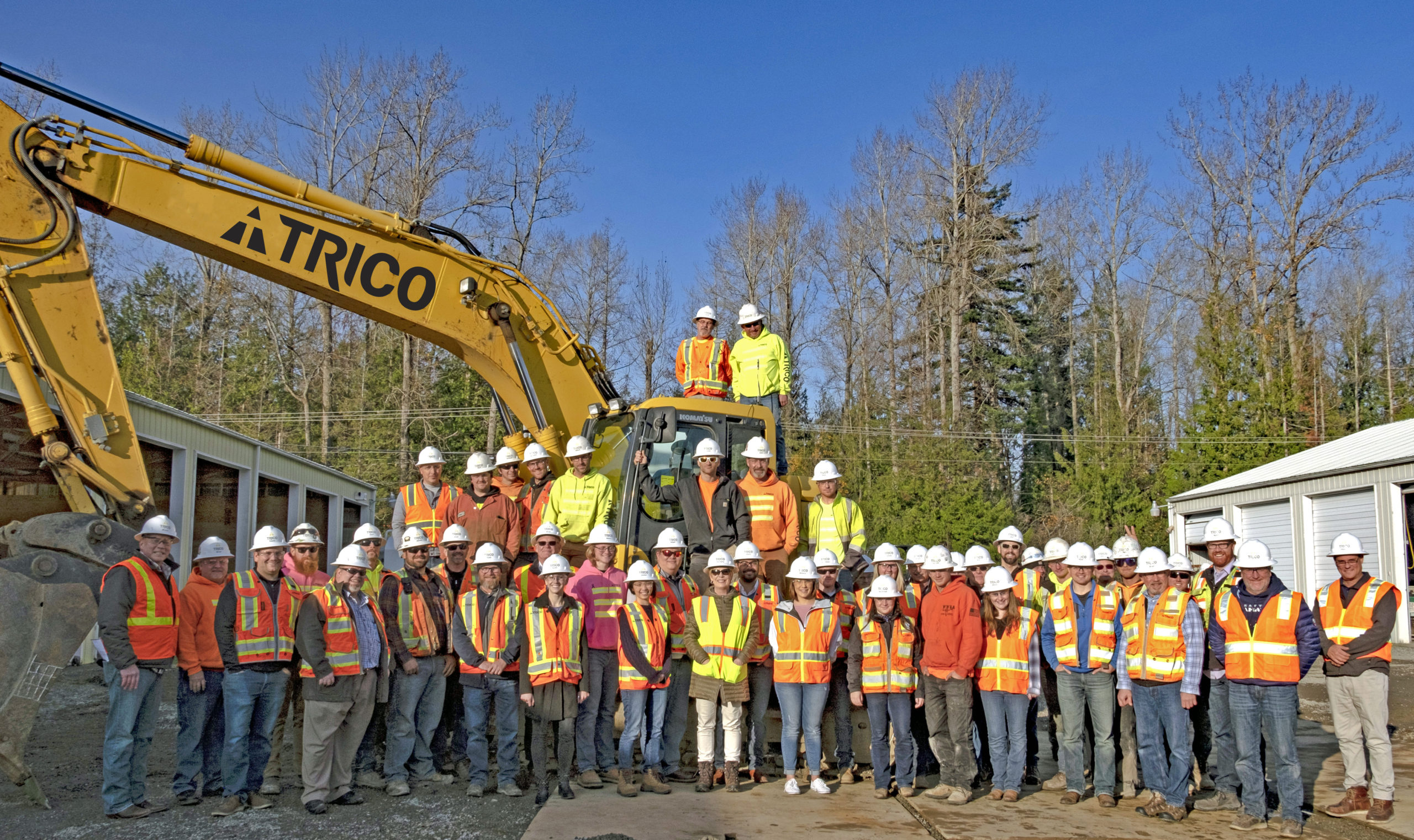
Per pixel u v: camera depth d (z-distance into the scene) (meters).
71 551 7.11
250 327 39.72
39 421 7.41
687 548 8.66
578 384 9.47
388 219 8.59
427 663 7.68
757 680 8.15
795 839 6.35
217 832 6.34
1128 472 35.88
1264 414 33.19
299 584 8.06
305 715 6.91
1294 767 6.86
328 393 36.56
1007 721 7.80
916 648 8.03
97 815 6.77
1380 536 20.06
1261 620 7.00
